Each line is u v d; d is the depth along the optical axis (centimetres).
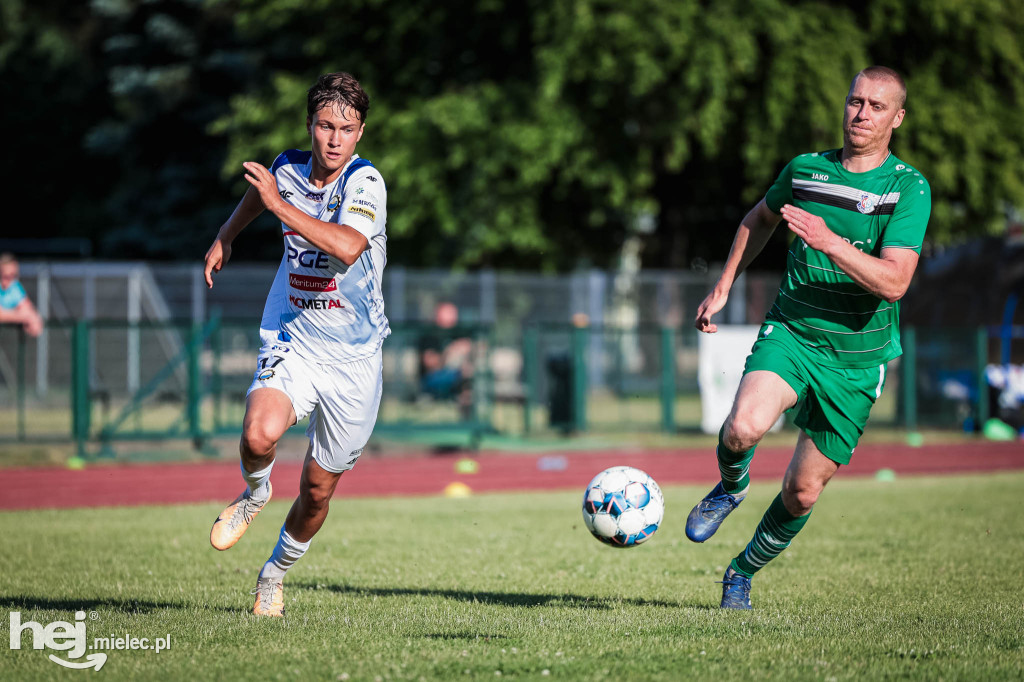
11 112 14325
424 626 1761
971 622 1825
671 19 8081
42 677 1431
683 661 1510
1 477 4922
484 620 1809
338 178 1739
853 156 1819
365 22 9656
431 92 9638
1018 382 7300
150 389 5859
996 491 4206
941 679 1415
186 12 12544
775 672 1445
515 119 8738
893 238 1745
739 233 1962
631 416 6994
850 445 1850
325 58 9856
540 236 9231
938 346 7338
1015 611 1936
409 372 6431
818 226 1670
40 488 4534
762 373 1817
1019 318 7481
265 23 10262
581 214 10350
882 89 1770
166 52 12644
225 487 4603
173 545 2789
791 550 2728
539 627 1748
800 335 1845
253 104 9862
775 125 8288
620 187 8788
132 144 12800
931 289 8075
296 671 1439
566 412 6838
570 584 2270
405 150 9050
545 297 8288
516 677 1423
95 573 2336
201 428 5991
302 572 2411
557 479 5059
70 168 14700
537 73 8906
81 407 5584
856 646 1616
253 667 1467
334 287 1734
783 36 8081
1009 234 8025
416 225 9731
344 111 1675
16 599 2017
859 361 1827
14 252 13525
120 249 12431
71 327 5588
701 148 9431
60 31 15312
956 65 9069
